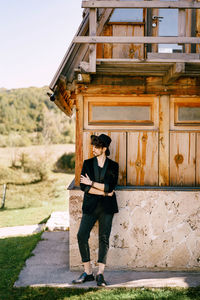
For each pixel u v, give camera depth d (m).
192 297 3.42
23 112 64.25
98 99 4.36
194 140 4.36
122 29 4.35
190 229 4.21
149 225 4.22
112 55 4.36
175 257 4.21
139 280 3.89
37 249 5.24
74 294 3.54
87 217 3.82
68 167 25.56
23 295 3.53
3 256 5.01
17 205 12.82
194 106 4.37
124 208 4.22
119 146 4.36
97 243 4.21
